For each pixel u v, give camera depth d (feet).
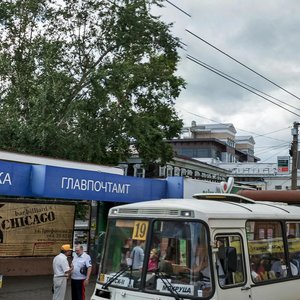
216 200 28.55
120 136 87.10
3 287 44.86
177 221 22.62
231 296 22.16
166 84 96.27
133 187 54.24
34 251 50.98
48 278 50.24
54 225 52.54
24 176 43.70
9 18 85.35
